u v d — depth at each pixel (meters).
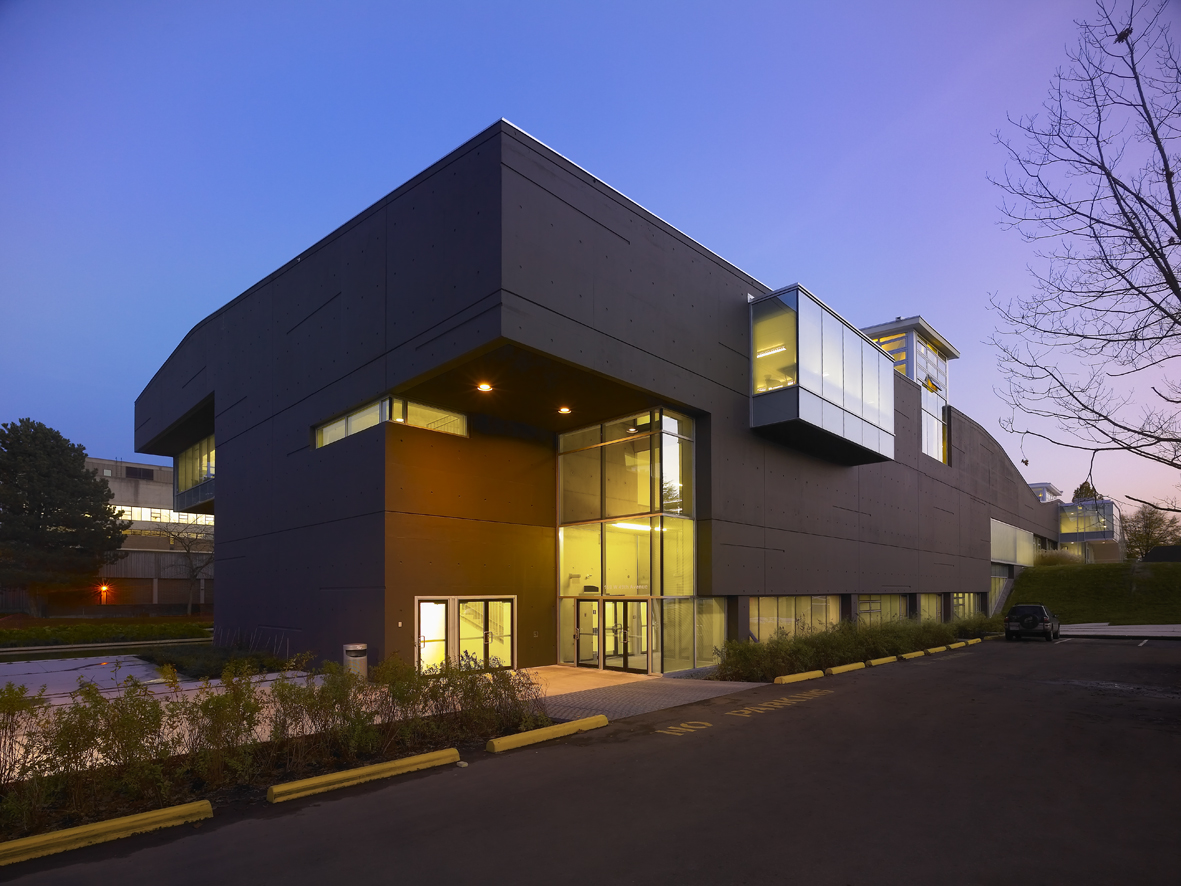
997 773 7.96
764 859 5.43
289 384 20.38
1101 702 13.02
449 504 17.52
